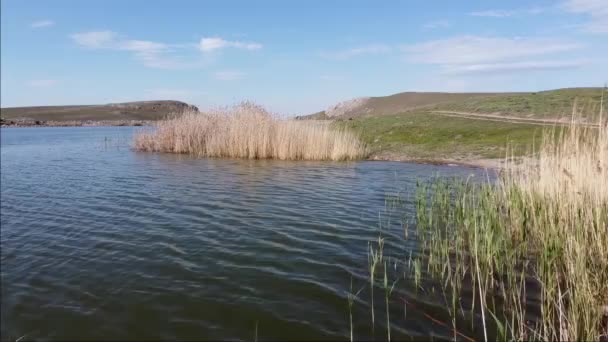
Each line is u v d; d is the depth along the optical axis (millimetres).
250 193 13047
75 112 129625
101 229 9523
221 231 8961
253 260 7188
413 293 5785
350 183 14750
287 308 5469
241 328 5055
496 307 5324
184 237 8641
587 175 6781
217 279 6457
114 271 7008
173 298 5902
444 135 28375
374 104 86438
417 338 4672
